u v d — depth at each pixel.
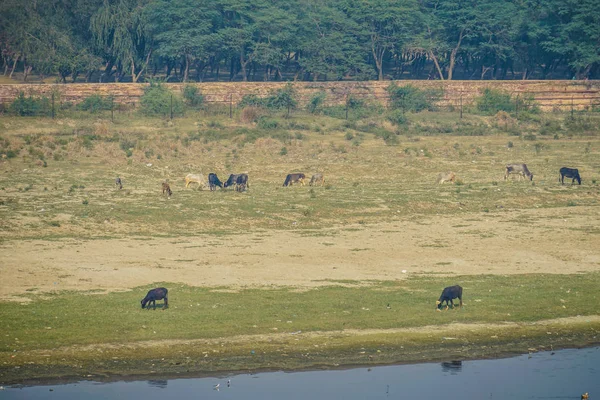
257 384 74.25
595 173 199.75
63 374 75.06
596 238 136.12
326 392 72.50
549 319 92.00
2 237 128.25
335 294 99.75
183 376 75.62
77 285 101.56
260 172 196.50
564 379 76.69
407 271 113.06
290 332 86.31
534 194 172.25
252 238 133.50
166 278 106.31
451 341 85.25
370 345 83.62
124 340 82.75
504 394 73.06
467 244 131.25
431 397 72.12
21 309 90.50
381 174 197.75
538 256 123.50
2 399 69.19
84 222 138.75
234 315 90.62
